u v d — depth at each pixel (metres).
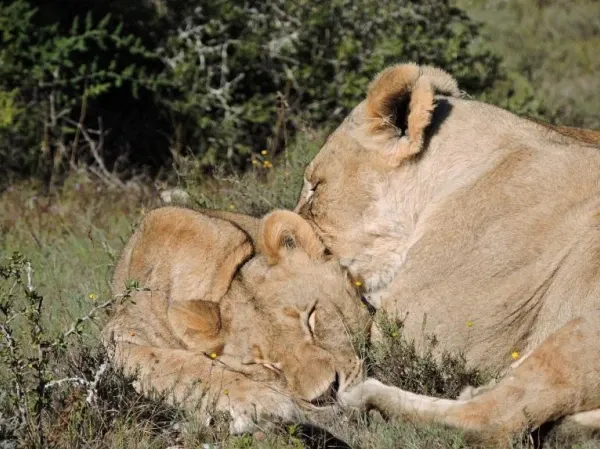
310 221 11.23
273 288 10.23
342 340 10.05
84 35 21.55
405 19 22.77
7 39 21.61
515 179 9.99
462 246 9.94
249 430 9.29
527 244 9.64
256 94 22.20
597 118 22.91
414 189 10.69
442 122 10.67
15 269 9.72
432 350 9.83
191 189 16.19
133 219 16.16
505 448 8.66
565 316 9.42
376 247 10.95
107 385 9.66
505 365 9.70
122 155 22.05
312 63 22.58
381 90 10.65
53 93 21.83
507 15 32.41
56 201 18.72
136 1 23.39
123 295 9.88
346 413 9.37
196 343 10.16
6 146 21.14
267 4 23.25
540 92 25.22
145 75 22.06
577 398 8.64
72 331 9.55
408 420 9.01
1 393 9.04
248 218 12.38
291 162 17.55
